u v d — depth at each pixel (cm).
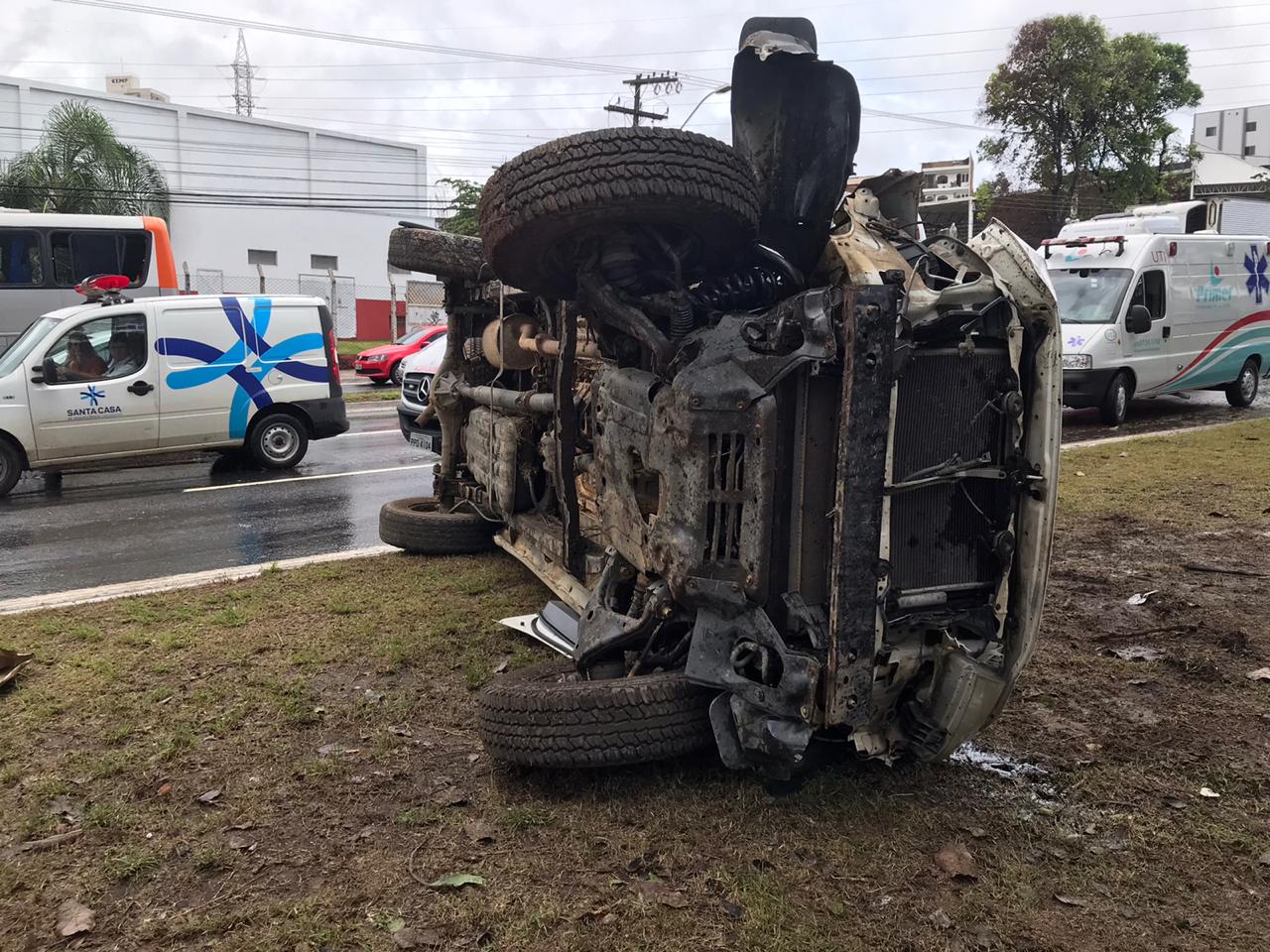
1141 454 1033
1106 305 1327
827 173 332
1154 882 286
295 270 4406
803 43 345
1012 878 286
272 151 4688
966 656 309
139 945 261
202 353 1077
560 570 521
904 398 306
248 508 902
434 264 612
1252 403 1608
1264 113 7244
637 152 317
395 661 461
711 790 331
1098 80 3575
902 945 256
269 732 389
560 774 343
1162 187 3866
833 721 295
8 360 1009
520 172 333
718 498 310
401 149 5022
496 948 255
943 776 348
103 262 1736
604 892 277
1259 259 1557
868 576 292
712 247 347
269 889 285
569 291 401
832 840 304
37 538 779
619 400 373
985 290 312
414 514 673
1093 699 418
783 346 301
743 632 311
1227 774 349
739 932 260
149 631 514
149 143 4391
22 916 274
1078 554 646
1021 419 320
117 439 1039
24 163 2886
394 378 2258
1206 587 566
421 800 333
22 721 401
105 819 321
